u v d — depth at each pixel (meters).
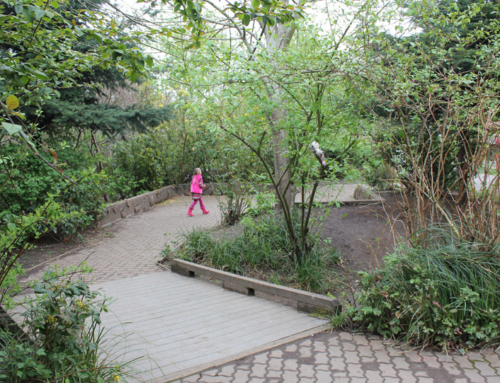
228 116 6.80
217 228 10.91
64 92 11.06
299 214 9.05
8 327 3.53
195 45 4.75
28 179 9.12
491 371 3.47
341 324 4.63
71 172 10.21
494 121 4.87
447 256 4.41
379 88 5.56
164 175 19.20
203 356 3.92
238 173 11.13
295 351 4.02
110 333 4.56
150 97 19.62
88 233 11.40
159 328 4.75
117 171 16.75
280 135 8.86
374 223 9.45
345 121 6.24
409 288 4.35
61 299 3.01
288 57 5.90
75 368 2.91
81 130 12.39
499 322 3.98
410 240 4.84
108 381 3.01
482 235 4.49
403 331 4.27
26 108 9.93
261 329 4.69
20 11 2.93
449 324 3.89
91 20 4.02
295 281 7.23
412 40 6.66
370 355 3.88
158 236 11.12
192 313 5.38
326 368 3.62
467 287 4.04
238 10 3.80
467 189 4.75
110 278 7.53
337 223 9.70
